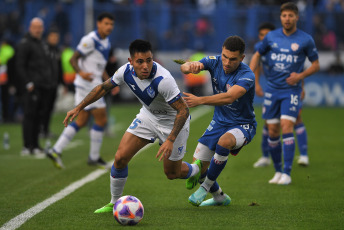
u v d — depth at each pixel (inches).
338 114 2613.2
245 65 828.6
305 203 893.2
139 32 3321.9
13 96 2325.3
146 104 792.3
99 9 3309.5
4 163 1359.5
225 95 776.3
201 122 2268.7
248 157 1469.0
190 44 3334.2
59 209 843.4
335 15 3213.6
